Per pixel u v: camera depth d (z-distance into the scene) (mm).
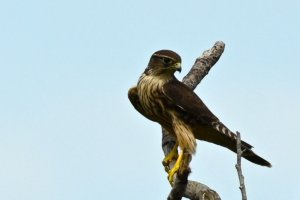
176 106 13266
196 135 13852
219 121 13266
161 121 13852
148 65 13922
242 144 13125
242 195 7352
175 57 13570
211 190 10023
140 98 13836
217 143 14000
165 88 13398
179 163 12531
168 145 13781
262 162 13234
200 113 13242
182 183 9469
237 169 7508
